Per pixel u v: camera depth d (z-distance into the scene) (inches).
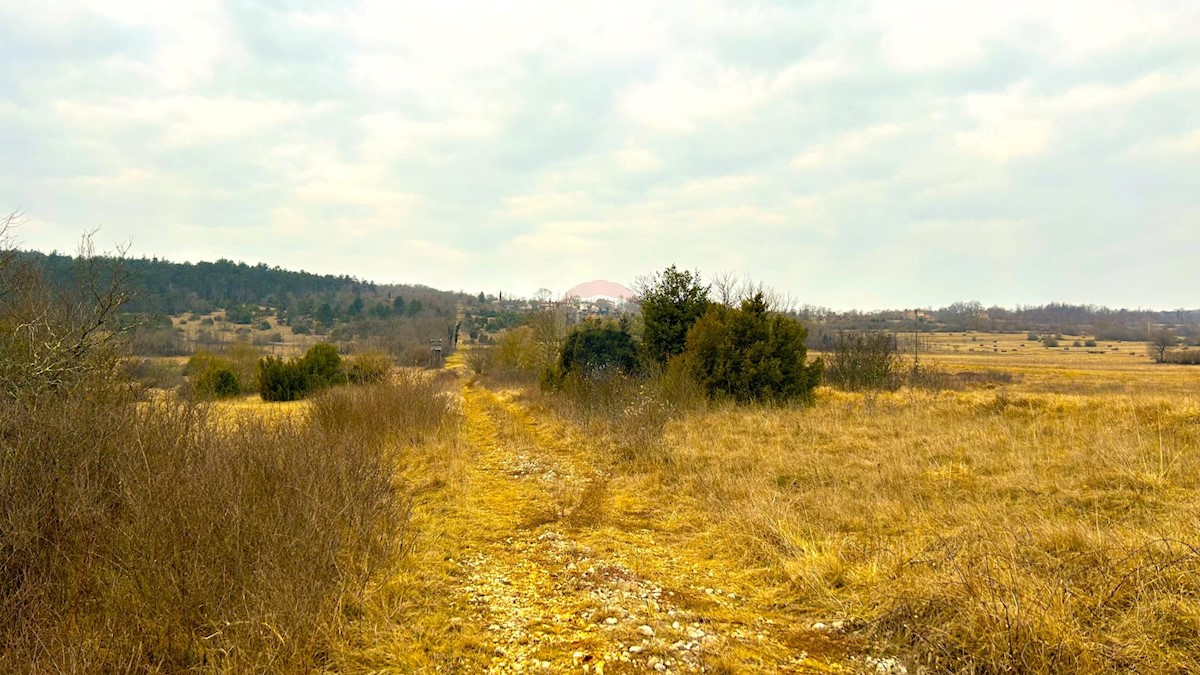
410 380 642.2
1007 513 251.3
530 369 1422.2
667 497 338.0
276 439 288.0
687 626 184.1
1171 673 136.1
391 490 288.8
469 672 156.3
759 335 679.7
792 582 211.5
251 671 140.7
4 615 151.4
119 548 173.8
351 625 172.2
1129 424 406.9
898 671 156.3
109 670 143.2
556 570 231.1
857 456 385.7
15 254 282.0
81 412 227.0
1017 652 146.8
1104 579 170.4
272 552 175.3
